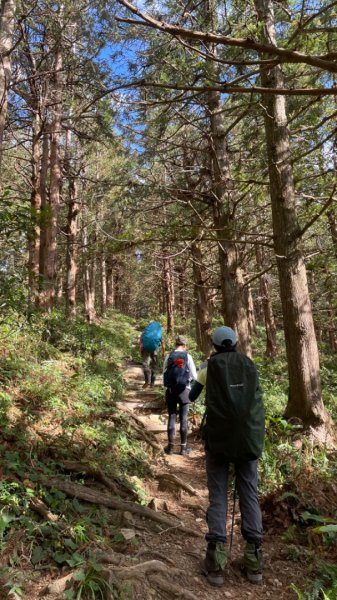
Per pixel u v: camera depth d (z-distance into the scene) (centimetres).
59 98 1099
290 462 507
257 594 310
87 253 886
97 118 866
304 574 331
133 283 3719
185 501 471
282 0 404
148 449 611
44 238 1166
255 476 331
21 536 306
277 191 645
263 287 1858
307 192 805
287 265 633
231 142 988
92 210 1111
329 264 855
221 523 322
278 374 1245
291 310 625
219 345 349
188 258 896
